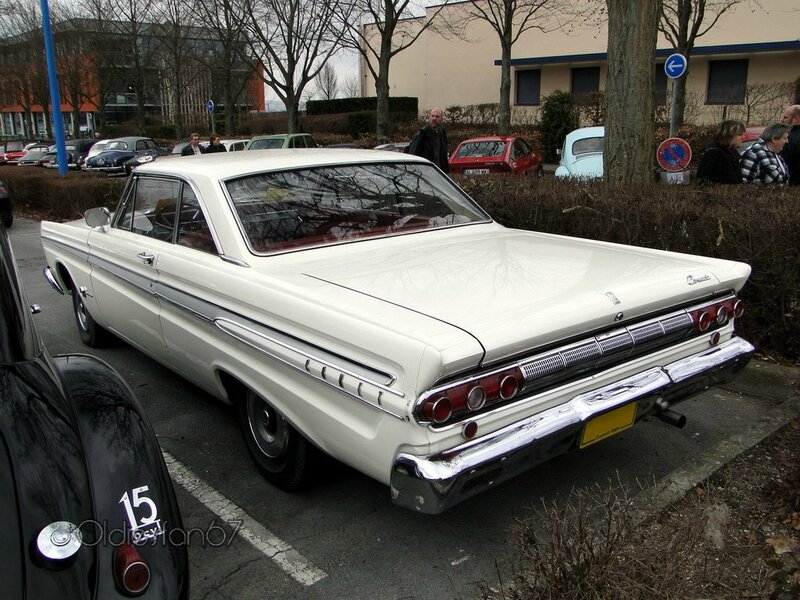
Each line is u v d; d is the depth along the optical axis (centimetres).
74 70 3834
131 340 460
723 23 2459
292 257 333
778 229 461
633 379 286
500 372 239
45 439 188
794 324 471
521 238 395
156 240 402
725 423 401
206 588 273
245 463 372
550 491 333
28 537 166
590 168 1160
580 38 2822
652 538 230
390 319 246
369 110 3428
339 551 294
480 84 3228
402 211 393
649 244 530
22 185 1527
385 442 242
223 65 3109
